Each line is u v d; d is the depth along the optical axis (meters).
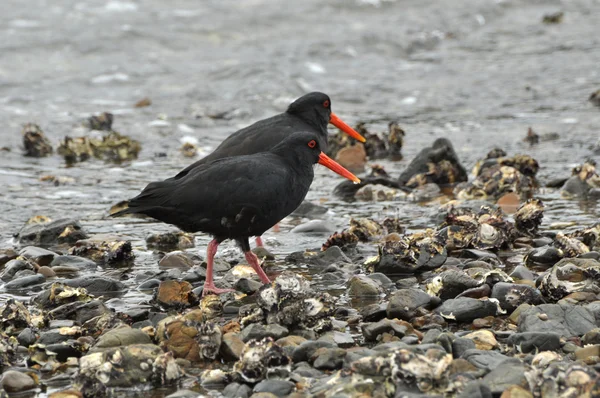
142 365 8.30
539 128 20.34
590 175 15.48
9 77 25.31
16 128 21.45
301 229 13.65
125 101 23.91
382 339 9.05
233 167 10.72
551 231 13.05
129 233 13.93
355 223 13.23
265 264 12.02
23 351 9.15
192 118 22.39
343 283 11.13
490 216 12.61
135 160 19.23
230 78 25.28
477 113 22.20
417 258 11.40
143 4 31.80
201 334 8.87
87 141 19.53
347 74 26.03
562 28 30.61
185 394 7.89
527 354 8.54
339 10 31.64
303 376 8.25
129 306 10.41
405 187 16.20
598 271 10.44
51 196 16.38
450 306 9.70
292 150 11.25
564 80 24.53
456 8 32.59
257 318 9.45
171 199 10.70
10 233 14.08
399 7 32.22
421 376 7.73
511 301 9.79
